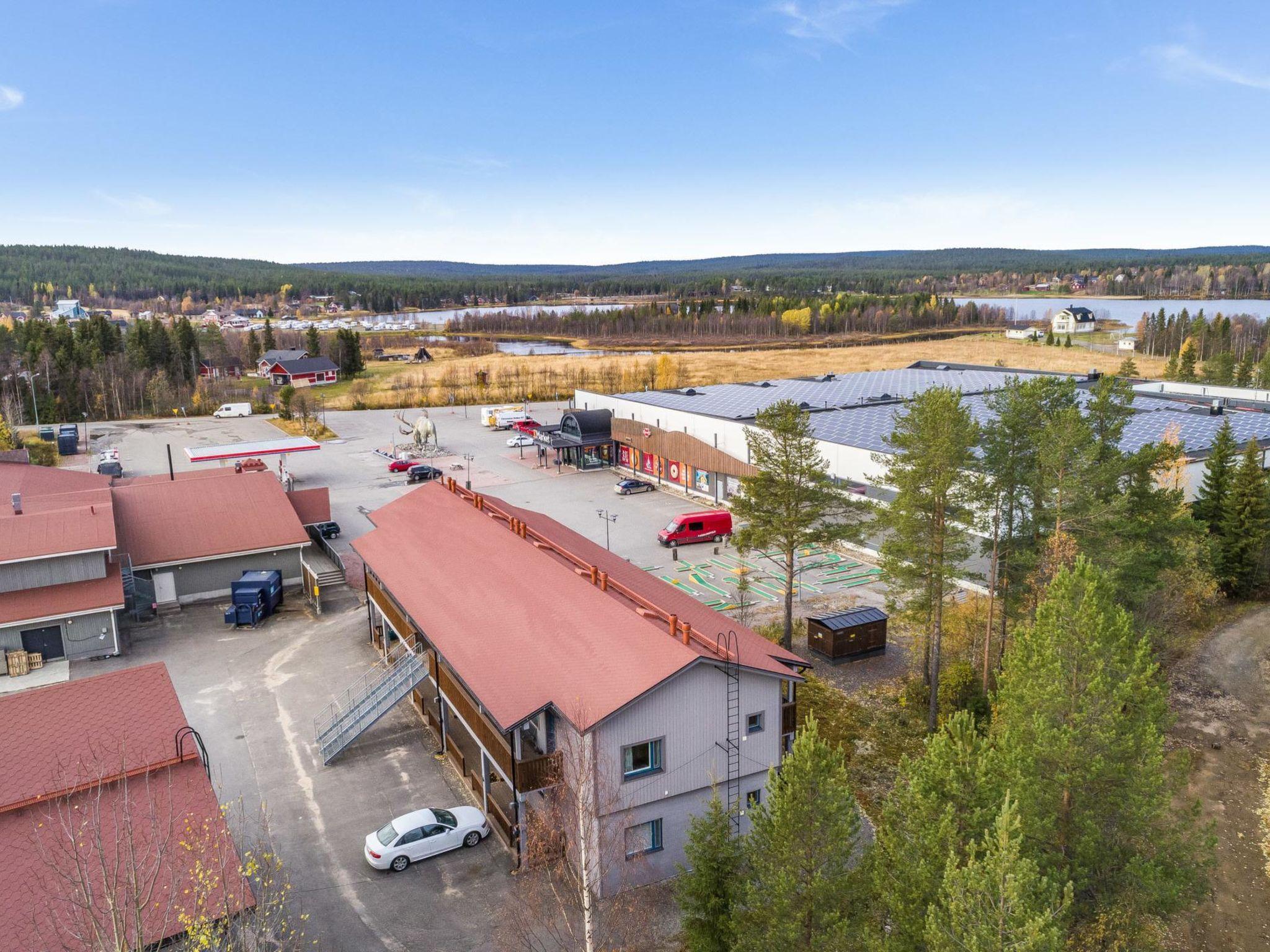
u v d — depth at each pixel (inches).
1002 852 676.7
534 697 1072.8
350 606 2070.6
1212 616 1952.5
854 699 1584.6
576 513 2886.3
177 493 2287.2
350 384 6299.2
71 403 5029.5
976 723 1416.1
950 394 1480.1
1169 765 1384.1
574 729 1011.9
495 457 3809.1
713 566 2353.6
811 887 769.6
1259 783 1343.5
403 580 1534.2
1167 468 1871.3
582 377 5994.1
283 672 1702.8
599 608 1234.0
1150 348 7431.1
